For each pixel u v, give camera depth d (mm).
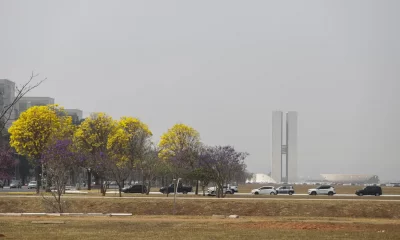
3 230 56688
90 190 166500
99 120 160875
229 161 149375
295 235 53500
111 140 155250
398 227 62094
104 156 141875
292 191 167125
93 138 156875
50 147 111062
